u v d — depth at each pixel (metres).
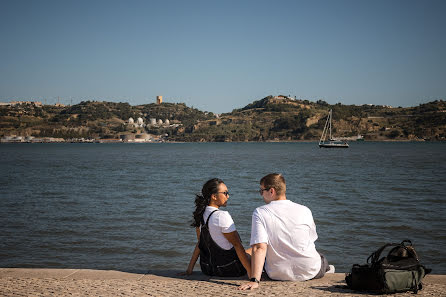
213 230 4.69
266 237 4.39
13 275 5.19
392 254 4.22
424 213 14.42
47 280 4.91
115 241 10.79
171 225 12.80
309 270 4.51
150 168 45.72
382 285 3.89
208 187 4.81
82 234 11.59
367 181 27.27
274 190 4.53
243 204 17.30
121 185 26.11
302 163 55.22
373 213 14.51
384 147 168.00
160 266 8.74
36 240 10.92
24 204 17.62
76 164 55.25
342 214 14.35
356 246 10.02
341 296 3.92
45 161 65.00
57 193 21.73
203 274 5.15
